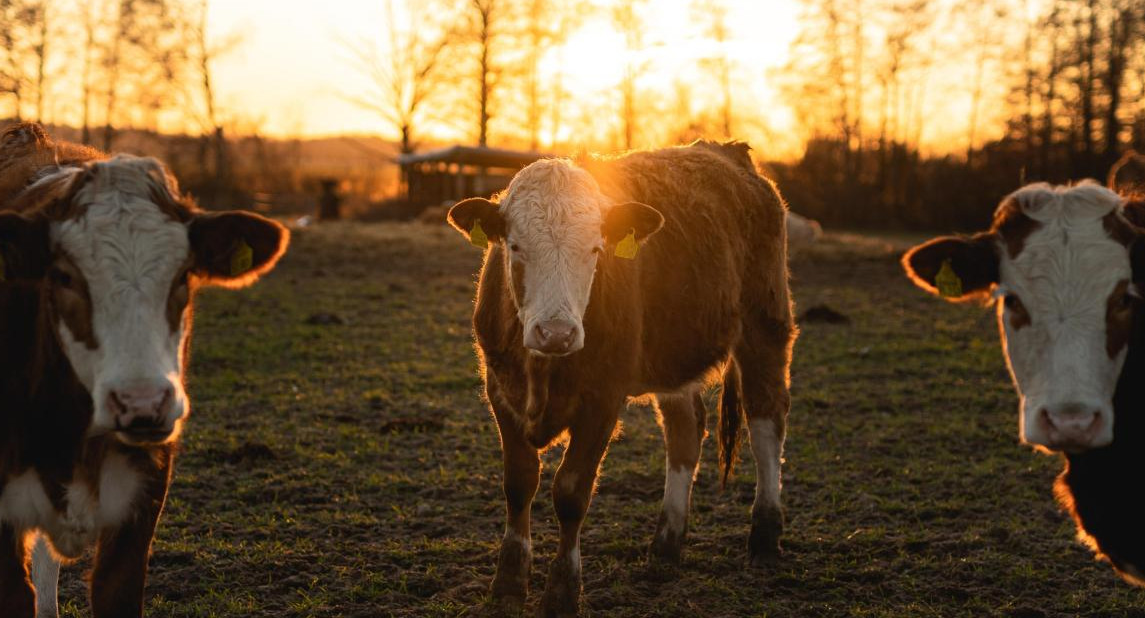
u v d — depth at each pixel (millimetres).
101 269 3295
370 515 6180
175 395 3279
